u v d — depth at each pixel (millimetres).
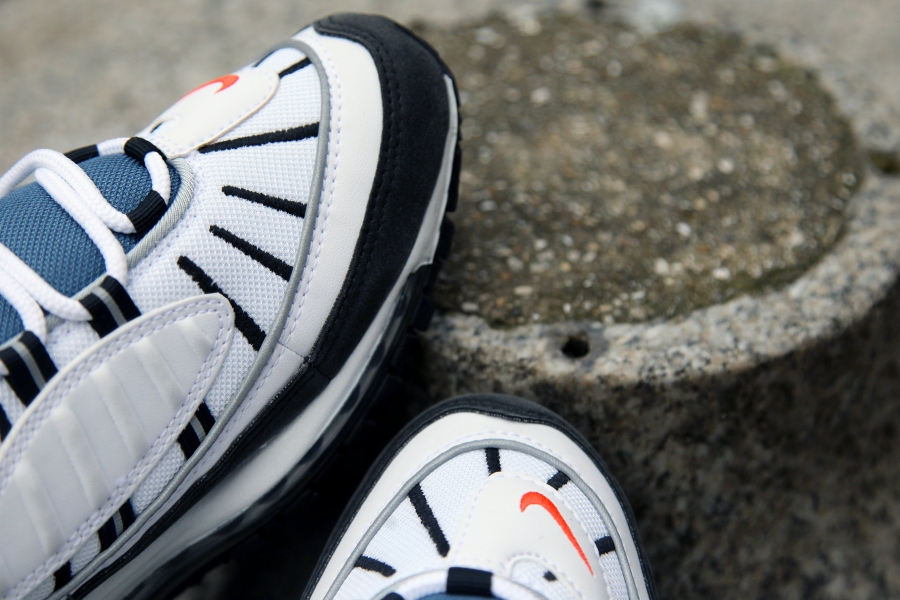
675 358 614
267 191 587
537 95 712
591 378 611
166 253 570
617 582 582
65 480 556
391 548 583
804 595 654
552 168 677
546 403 618
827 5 951
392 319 607
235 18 857
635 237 650
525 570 568
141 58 811
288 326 588
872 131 699
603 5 769
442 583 565
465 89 715
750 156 686
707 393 617
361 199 596
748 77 726
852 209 667
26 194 578
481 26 756
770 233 655
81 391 556
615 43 743
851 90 720
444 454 596
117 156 586
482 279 636
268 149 591
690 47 742
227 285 578
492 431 599
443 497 587
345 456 615
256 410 589
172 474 577
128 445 565
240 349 581
